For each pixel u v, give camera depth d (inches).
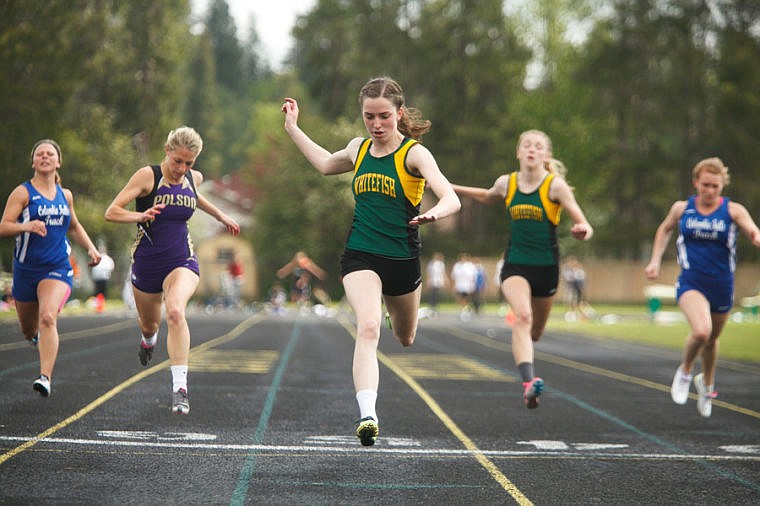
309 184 3499.0
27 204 480.4
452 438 458.9
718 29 3378.4
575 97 3922.2
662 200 3796.8
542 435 475.8
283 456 397.1
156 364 777.6
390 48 3718.0
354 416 523.8
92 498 310.7
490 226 3831.2
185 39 3518.7
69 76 1567.4
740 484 362.6
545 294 513.7
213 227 4584.2
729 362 976.3
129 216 416.8
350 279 358.6
